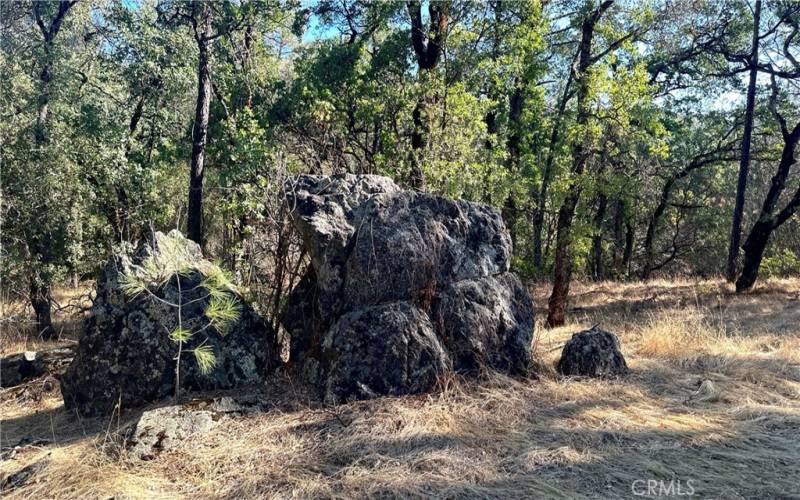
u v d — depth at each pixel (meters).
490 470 3.66
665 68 16.77
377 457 3.77
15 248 10.66
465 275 5.53
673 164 19.94
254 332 5.31
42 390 5.72
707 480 3.54
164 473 3.64
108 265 5.17
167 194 13.62
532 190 12.41
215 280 5.11
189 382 4.86
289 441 4.05
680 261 25.25
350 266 5.18
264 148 9.65
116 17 13.47
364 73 12.54
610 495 3.36
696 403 4.95
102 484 3.46
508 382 5.16
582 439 4.12
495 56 11.59
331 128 11.45
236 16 11.91
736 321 9.21
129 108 14.55
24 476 3.68
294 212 5.44
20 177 10.65
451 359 5.16
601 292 15.26
